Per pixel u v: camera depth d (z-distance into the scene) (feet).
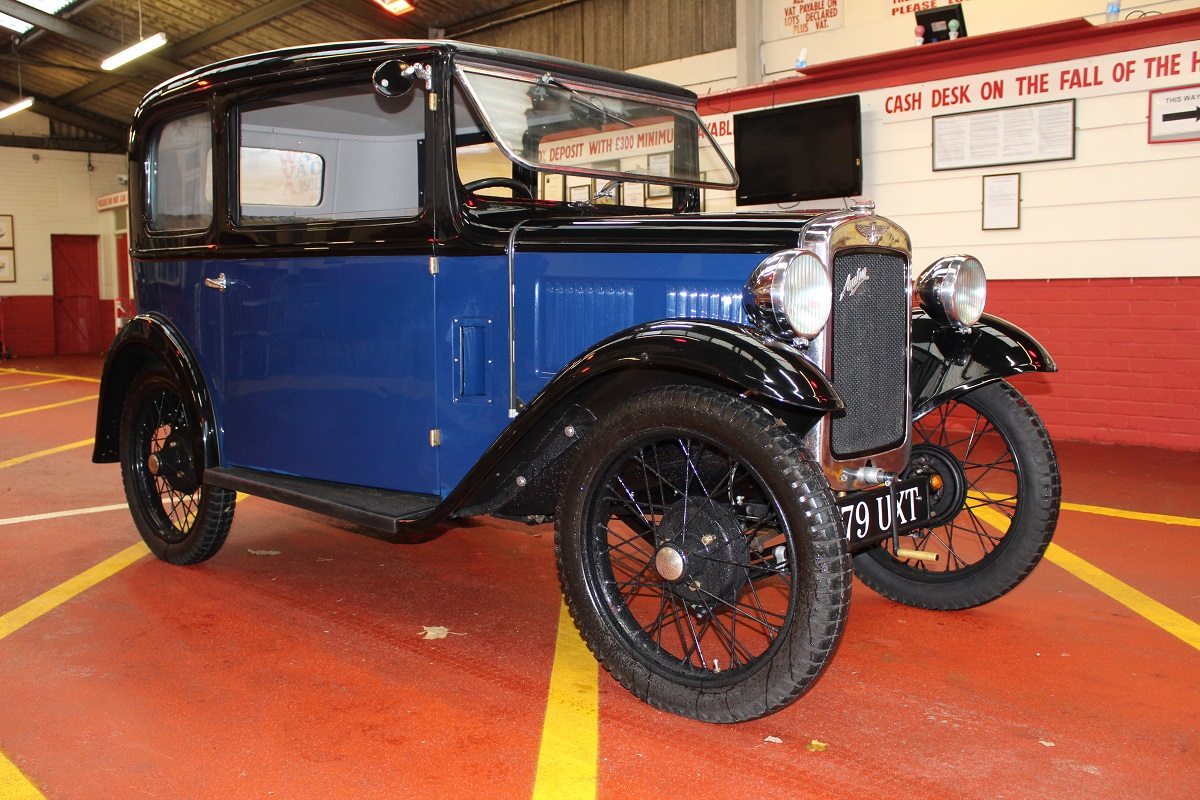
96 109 62.44
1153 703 8.88
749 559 8.39
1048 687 9.24
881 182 23.77
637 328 8.41
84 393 37.65
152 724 8.51
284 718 8.64
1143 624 10.90
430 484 10.52
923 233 23.30
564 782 7.51
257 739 8.23
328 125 11.90
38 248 63.46
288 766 7.78
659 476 8.95
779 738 8.24
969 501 15.92
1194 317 20.25
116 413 13.91
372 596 12.10
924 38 23.18
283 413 11.71
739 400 7.98
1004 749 8.02
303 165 12.28
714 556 8.27
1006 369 10.30
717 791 7.38
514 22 39.29
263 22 43.37
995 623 10.98
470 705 8.93
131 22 46.24
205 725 8.49
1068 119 21.06
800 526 7.59
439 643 10.50
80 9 45.39
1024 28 20.90
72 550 14.20
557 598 12.09
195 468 12.66
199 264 12.41
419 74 9.91
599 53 36.42
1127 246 20.81
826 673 9.58
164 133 13.00
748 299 8.27
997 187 22.15
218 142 11.77
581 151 11.16
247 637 10.64
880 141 23.65
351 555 13.99
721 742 8.18
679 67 34.09
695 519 8.36
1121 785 7.43
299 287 11.32
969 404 10.94
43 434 26.20
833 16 29.35
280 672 9.67
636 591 9.17
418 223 10.23
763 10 30.78
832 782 7.50
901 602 11.55
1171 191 20.16
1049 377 22.20
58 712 8.73
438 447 10.40
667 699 8.43
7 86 60.29
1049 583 12.39
